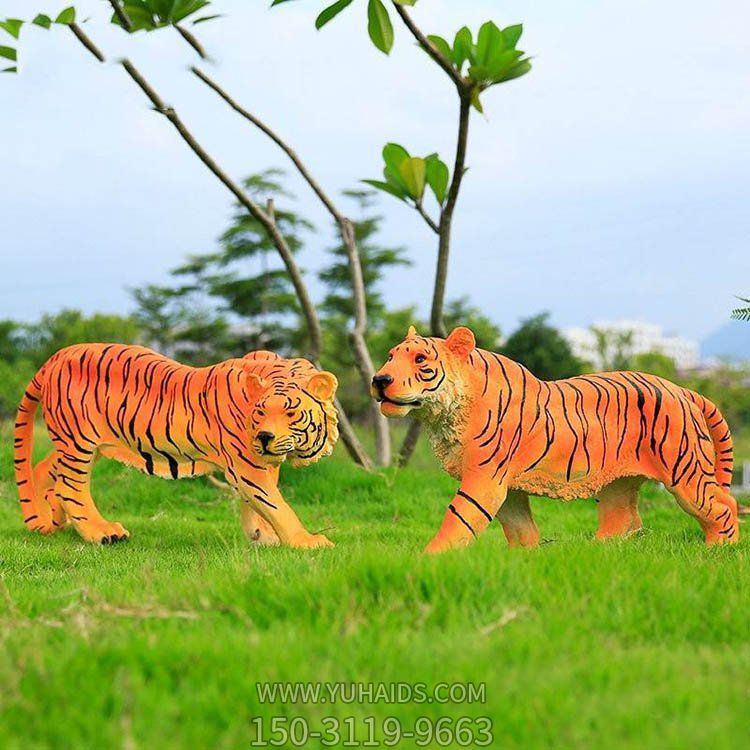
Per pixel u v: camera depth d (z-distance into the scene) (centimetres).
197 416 1063
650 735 422
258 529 1091
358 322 1669
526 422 891
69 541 1145
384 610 571
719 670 504
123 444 1116
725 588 661
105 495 1497
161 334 5522
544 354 4541
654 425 945
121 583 756
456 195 1195
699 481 962
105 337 5522
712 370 4925
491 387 880
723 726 427
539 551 717
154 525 1248
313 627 561
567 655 514
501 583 602
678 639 567
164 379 1091
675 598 610
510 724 439
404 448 1694
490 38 999
